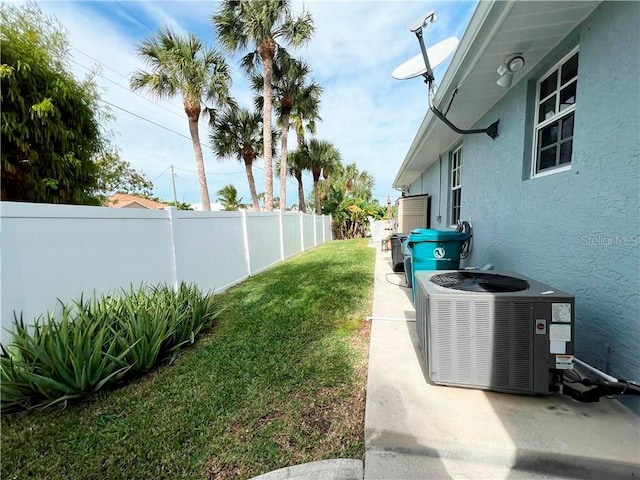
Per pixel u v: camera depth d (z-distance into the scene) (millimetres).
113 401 2115
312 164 16938
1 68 3627
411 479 1451
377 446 1632
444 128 4875
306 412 1936
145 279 3535
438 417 1725
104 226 2986
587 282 2076
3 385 1929
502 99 3473
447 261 3729
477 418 1705
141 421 1902
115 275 3117
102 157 5605
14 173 3936
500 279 2254
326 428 1792
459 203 5840
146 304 2963
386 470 1502
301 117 14648
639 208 1651
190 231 4402
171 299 3207
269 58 9539
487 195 3951
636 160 1667
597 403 1795
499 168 3566
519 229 3078
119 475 1513
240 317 3783
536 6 1973
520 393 1859
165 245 3895
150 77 9047
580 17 2086
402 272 6086
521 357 1830
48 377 2053
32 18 4137
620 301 1790
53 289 2482
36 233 2355
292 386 2221
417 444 1591
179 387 2271
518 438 1537
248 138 13141
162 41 8930
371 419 1729
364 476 1466
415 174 10867
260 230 7102
